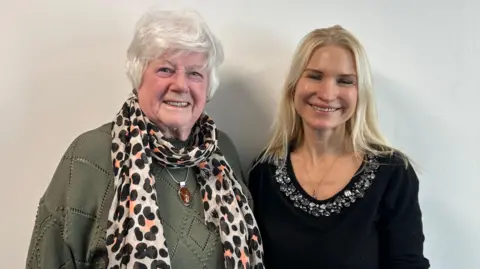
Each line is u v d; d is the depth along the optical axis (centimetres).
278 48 164
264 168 149
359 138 142
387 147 144
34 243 119
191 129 136
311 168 146
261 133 169
